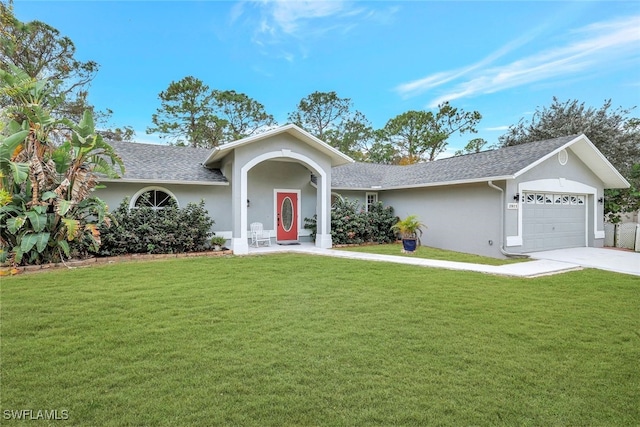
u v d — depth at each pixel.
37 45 17.94
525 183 12.13
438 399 3.10
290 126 12.41
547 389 3.30
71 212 9.27
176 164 14.08
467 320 5.16
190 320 5.05
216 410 2.89
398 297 6.37
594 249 13.26
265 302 6.00
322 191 14.05
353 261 10.34
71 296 6.21
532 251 12.50
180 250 11.80
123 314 5.27
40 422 2.73
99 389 3.19
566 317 5.36
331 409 2.93
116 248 10.72
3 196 8.17
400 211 16.48
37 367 3.58
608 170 13.73
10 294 6.29
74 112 19.70
